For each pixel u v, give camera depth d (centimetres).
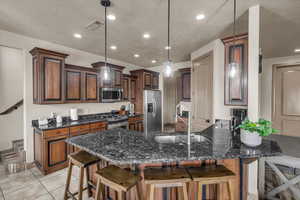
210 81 305
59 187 223
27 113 285
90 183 194
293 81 411
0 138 325
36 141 283
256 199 192
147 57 429
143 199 153
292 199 190
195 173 135
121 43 316
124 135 199
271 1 176
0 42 253
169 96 700
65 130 280
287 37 290
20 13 203
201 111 338
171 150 142
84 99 347
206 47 321
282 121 424
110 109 443
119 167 153
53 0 174
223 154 130
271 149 142
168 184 126
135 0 174
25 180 241
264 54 402
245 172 168
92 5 184
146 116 470
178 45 327
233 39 207
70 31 259
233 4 182
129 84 480
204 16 209
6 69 339
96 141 172
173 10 195
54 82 286
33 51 272
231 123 218
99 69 376
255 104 192
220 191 154
